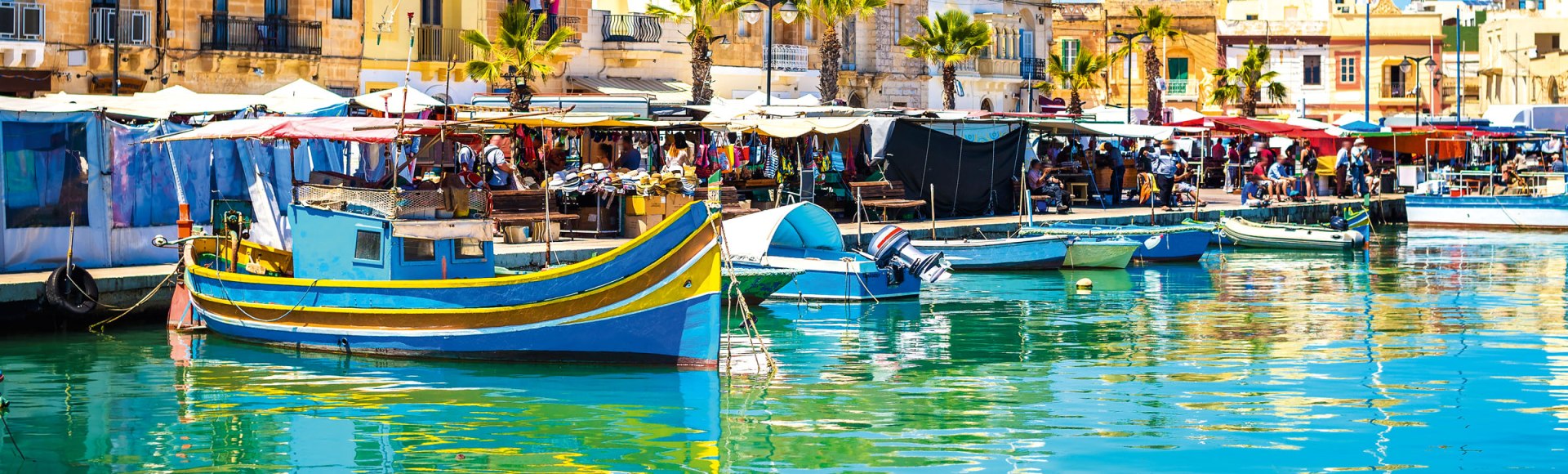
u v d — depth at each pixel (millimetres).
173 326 23625
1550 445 16406
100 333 23312
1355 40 94312
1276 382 19969
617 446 16359
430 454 16062
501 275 23359
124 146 26047
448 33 50531
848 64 65625
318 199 21766
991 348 22750
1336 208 51500
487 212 21688
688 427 17219
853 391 19203
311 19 47344
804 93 63188
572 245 28141
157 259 26516
